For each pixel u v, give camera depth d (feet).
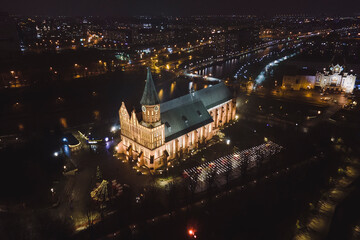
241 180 311.27
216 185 300.61
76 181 307.99
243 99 566.77
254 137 410.11
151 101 299.99
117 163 343.46
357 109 504.02
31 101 551.18
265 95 590.55
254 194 286.25
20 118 470.80
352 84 583.99
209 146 386.93
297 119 467.11
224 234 236.63
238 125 449.89
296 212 260.42
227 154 366.43
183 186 302.25
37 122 455.63
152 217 256.73
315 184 297.94
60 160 334.65
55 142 370.12
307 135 411.95
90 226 242.78
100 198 272.10
